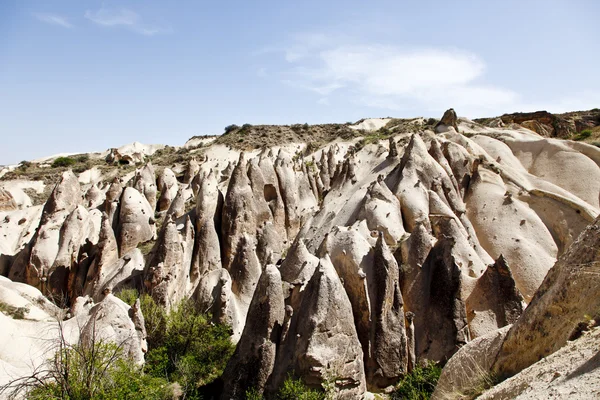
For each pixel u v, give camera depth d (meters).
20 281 35.09
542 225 32.59
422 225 23.08
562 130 69.00
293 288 20.78
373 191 29.39
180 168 74.81
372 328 19.89
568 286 9.41
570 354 7.71
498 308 21.39
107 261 30.86
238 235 31.67
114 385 14.41
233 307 24.95
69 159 96.88
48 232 35.75
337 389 17.28
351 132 89.38
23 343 17.81
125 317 19.72
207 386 20.20
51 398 12.95
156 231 37.22
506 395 8.15
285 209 38.34
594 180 39.06
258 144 88.00
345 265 21.39
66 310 23.42
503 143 46.06
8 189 60.00
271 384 17.80
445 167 35.78
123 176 74.19
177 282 27.25
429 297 21.34
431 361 19.36
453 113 48.91
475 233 31.08
